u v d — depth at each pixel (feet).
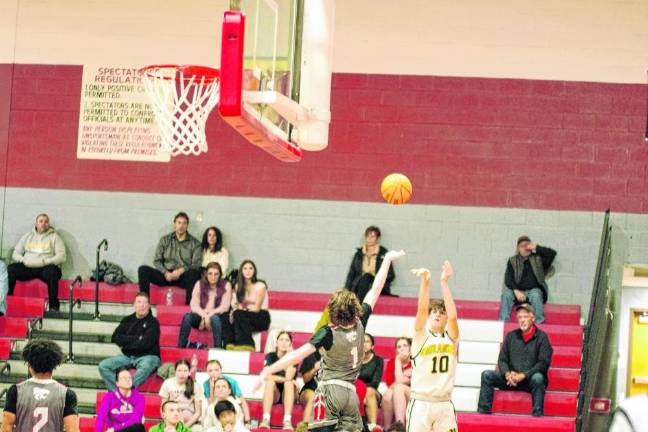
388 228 54.95
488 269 54.34
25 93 57.00
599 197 54.19
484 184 54.75
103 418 45.42
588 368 47.96
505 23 55.42
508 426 46.50
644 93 54.44
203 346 51.75
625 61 54.75
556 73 54.95
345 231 55.11
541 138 54.75
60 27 57.21
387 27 55.83
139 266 55.47
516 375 47.47
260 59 29.66
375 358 46.98
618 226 53.93
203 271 52.80
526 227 54.39
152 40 56.80
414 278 54.54
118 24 56.95
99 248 53.78
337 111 55.67
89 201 56.34
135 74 56.59
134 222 56.08
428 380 34.17
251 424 46.88
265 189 55.77
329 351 29.07
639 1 54.90
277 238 55.47
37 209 56.44
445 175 54.95
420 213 54.85
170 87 47.39
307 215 55.42
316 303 53.47
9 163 56.80
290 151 32.76
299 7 33.35
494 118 54.95
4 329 52.90
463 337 51.16
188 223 54.90
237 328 51.01
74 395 30.66
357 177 55.36
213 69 46.73
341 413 29.17
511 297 52.29
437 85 55.31
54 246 54.75
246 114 27.09
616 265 53.83
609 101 54.60
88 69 56.85
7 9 57.47
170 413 43.78
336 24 56.08
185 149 56.13
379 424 46.75
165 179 56.18
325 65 33.35
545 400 48.21
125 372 46.03
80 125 56.65
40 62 57.16
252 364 49.34
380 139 55.42
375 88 55.62
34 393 29.99
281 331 48.06
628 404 13.71
